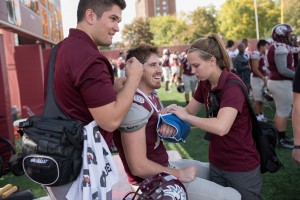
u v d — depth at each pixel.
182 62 10.28
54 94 1.92
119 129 2.07
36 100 8.88
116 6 1.90
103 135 1.94
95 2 1.87
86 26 1.90
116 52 42.34
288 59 5.27
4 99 5.13
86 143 1.78
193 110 2.76
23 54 8.75
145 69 2.17
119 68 20.83
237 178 2.43
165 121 2.08
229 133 2.39
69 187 1.82
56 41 14.23
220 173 2.53
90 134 1.80
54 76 1.90
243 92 2.33
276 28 5.40
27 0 7.96
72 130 1.73
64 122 1.78
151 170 2.09
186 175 2.21
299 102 2.18
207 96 2.52
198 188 2.24
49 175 1.73
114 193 3.86
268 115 8.15
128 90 1.83
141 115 2.04
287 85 5.29
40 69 8.81
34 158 1.74
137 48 2.22
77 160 1.77
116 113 1.78
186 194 2.01
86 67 1.74
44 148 1.71
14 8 6.52
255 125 2.44
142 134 2.06
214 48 2.36
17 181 4.61
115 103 1.79
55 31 13.92
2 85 5.12
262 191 3.85
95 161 1.79
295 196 3.69
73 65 1.78
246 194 2.46
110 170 1.88
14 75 10.45
